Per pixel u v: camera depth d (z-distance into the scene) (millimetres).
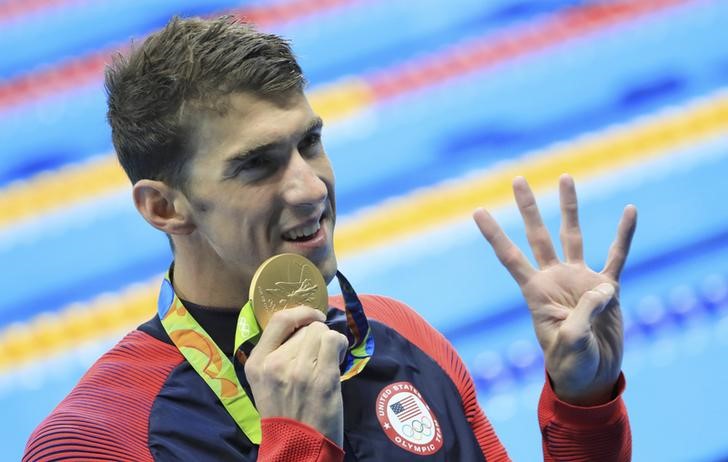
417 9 15352
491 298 10914
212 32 3447
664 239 11500
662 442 9148
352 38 14828
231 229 3457
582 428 3994
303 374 3271
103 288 11391
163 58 3459
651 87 13594
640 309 10750
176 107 3404
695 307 10719
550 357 3961
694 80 13633
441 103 13656
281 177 3410
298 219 3424
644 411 9531
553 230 11492
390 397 3791
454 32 14805
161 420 3492
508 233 11555
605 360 3994
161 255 11766
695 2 15047
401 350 4027
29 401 10164
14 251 11969
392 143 13062
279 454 3230
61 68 14445
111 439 3404
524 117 13320
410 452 3680
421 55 14445
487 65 14227
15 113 13836
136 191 3617
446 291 11039
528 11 15164
